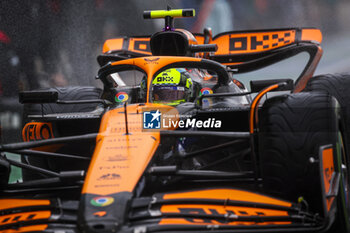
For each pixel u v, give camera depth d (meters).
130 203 11.03
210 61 16.98
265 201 11.74
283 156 12.12
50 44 47.75
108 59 25.48
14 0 46.91
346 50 49.81
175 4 52.81
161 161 14.59
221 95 15.93
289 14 52.53
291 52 27.19
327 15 51.97
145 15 20.67
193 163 16.83
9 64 43.50
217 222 11.02
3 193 13.77
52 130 17.58
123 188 11.28
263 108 12.96
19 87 42.28
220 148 13.64
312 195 11.71
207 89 18.09
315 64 26.52
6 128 32.06
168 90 16.45
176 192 11.89
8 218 11.52
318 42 26.78
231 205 11.62
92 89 20.42
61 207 11.53
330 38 50.69
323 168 11.60
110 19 51.69
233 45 27.61
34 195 15.18
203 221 10.95
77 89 20.19
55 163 17.73
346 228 12.75
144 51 27.86
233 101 18.09
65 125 18.22
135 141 12.99
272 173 12.24
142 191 12.05
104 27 51.19
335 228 12.77
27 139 17.06
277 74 41.34
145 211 11.07
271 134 12.41
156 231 10.52
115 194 11.07
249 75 41.09
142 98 17.03
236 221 11.09
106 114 15.01
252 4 52.34
